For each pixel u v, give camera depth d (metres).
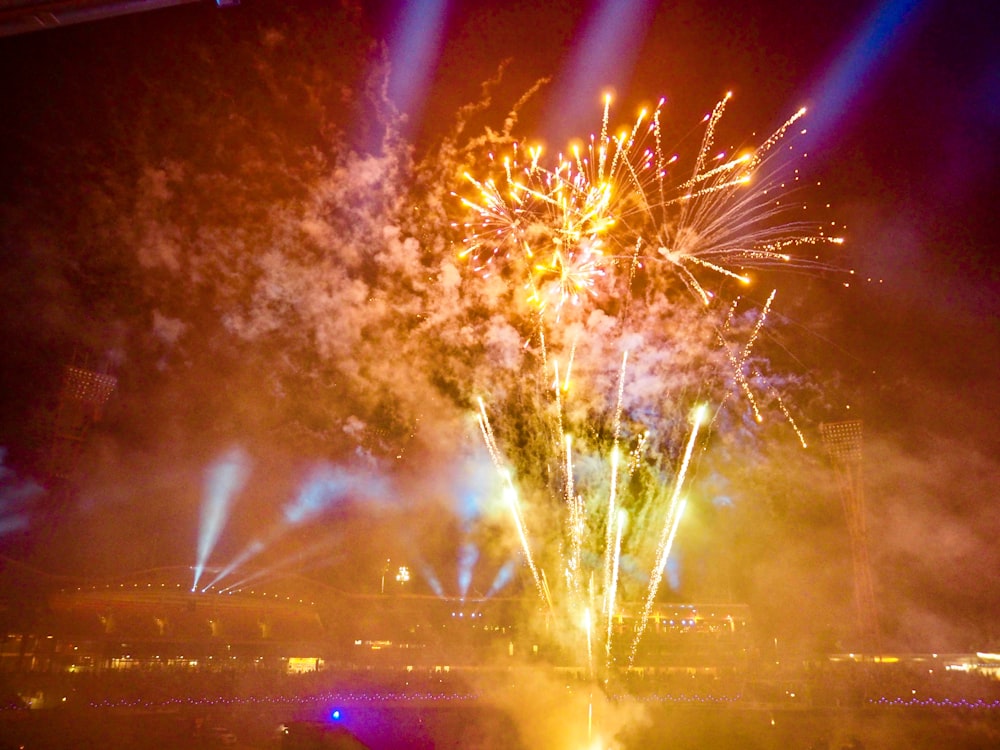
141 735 17.38
